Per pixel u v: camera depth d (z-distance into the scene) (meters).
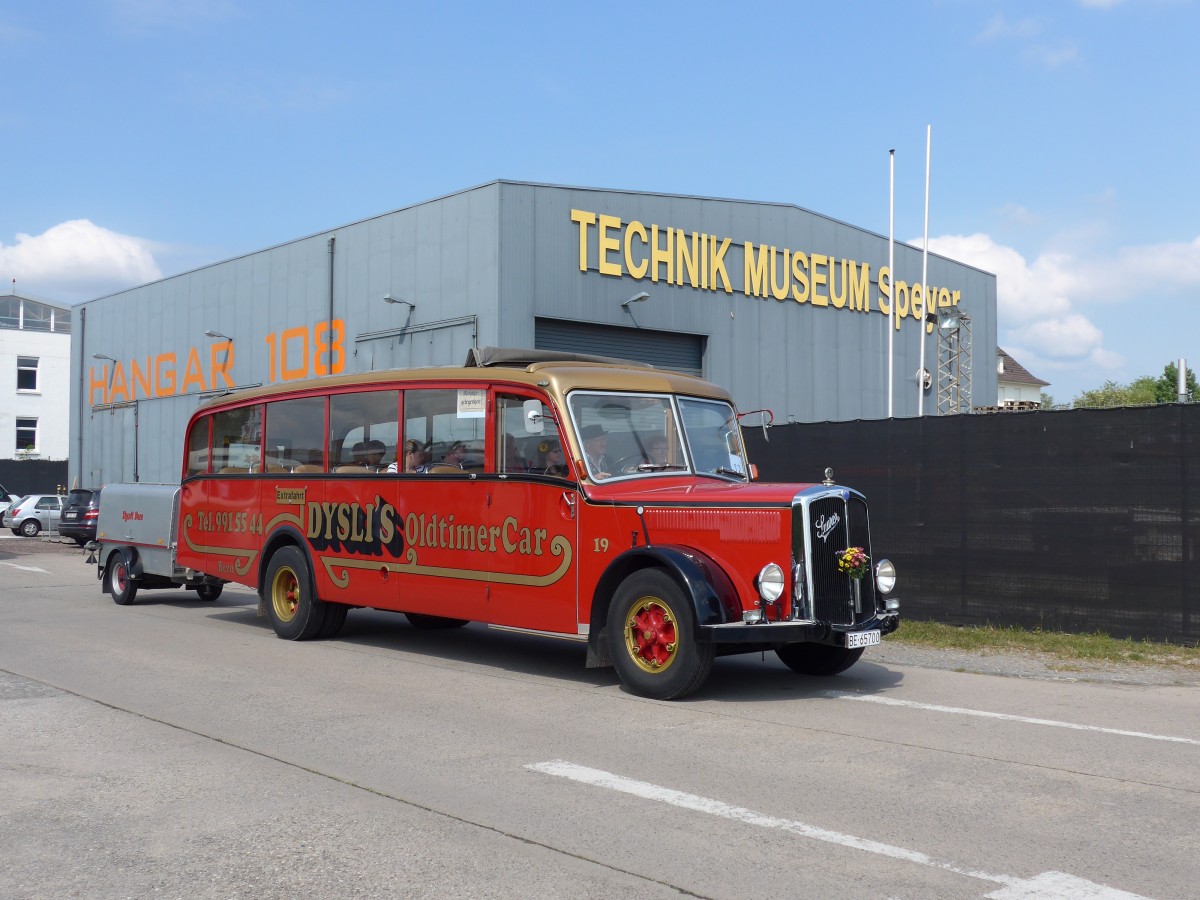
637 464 9.75
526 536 9.78
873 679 9.72
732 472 10.30
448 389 10.68
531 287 26.31
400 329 28.09
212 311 35.88
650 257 29.05
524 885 4.59
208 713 8.11
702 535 8.77
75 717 7.95
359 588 11.52
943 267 39.19
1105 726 7.72
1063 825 5.39
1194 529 10.90
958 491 12.55
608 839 5.19
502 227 25.83
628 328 28.67
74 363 44.50
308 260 31.38
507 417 10.06
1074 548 11.67
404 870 4.78
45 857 4.98
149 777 6.32
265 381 33.22
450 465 10.55
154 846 5.12
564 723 7.77
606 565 9.16
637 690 8.77
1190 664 10.30
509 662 10.70
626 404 9.88
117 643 11.88
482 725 7.69
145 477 39.53
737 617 8.49
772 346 32.47
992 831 5.30
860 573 8.65
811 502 8.48
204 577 15.77
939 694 8.98
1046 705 8.52
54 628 13.16
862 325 35.56
